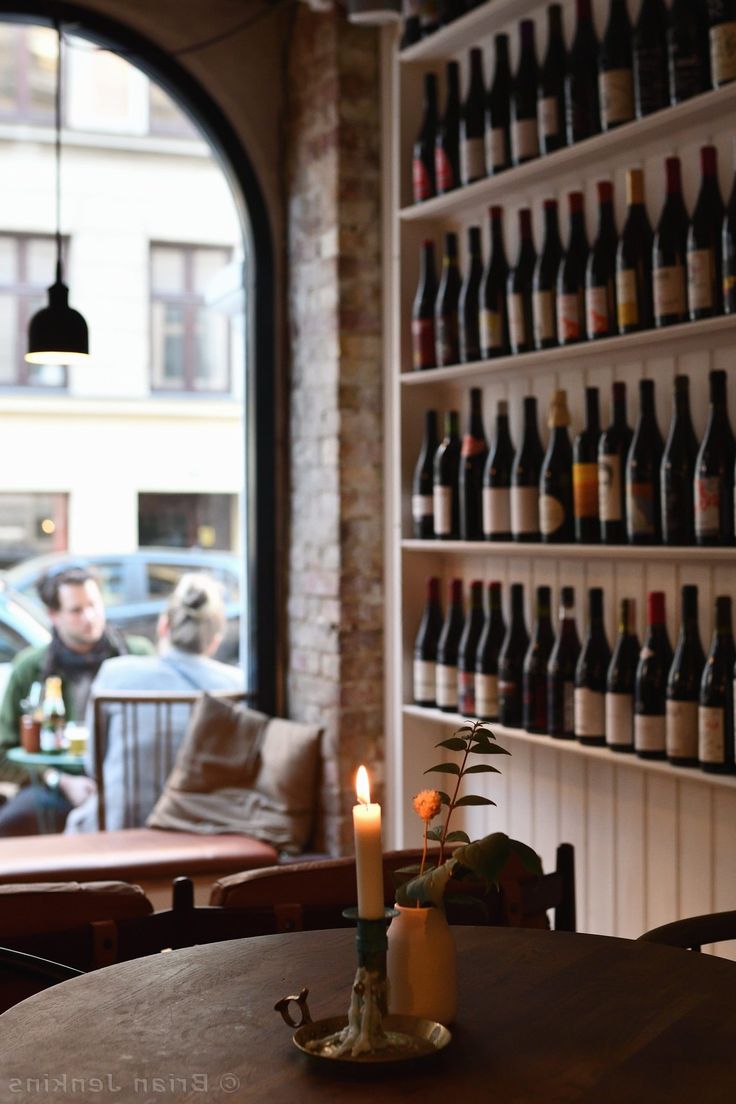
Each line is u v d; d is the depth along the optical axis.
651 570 2.89
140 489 6.69
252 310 4.55
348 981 1.64
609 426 3.01
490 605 3.24
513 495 3.09
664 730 2.69
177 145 6.95
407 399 3.55
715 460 2.58
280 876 2.01
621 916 3.00
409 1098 1.30
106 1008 1.56
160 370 6.80
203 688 4.68
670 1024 1.49
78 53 6.91
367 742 4.21
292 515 4.52
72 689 4.96
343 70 4.18
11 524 6.56
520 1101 1.29
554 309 3.01
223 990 1.62
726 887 2.72
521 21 3.07
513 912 2.10
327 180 4.23
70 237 6.86
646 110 2.70
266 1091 1.32
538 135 3.05
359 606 4.21
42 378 6.71
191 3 4.41
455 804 1.55
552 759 3.20
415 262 3.54
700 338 2.65
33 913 1.88
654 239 2.71
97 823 4.38
